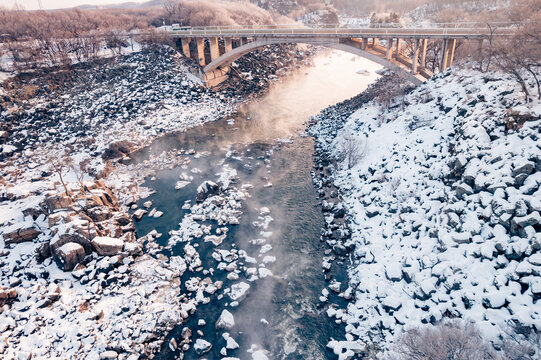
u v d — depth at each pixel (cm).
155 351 1839
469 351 1409
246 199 3105
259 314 2023
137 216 2908
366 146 3472
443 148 2731
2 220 2634
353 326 1888
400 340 1664
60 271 2312
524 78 2761
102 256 2423
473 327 1558
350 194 3016
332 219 2748
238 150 4075
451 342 1454
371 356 1725
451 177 2427
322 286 2192
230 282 2250
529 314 1530
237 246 2558
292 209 2942
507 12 5359
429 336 1503
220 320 1961
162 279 2294
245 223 2794
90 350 1828
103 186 3116
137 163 3859
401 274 2088
